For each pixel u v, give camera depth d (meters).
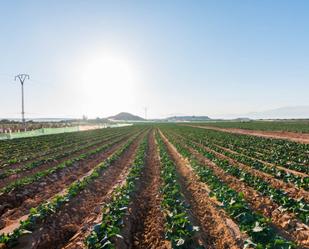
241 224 10.67
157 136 55.44
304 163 24.48
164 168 21.58
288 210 12.48
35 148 37.91
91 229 11.47
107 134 67.50
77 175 22.55
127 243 10.38
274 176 19.08
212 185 16.08
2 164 25.45
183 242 9.27
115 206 12.48
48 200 15.98
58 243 10.98
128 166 25.50
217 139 45.28
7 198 15.45
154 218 12.73
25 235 10.41
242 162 24.36
